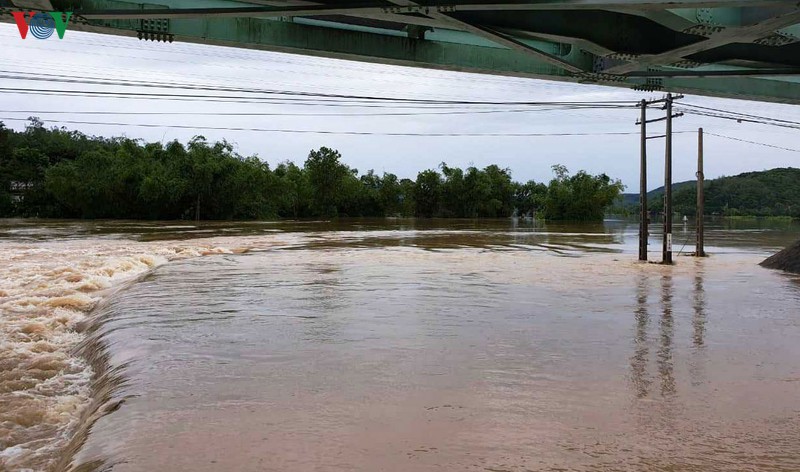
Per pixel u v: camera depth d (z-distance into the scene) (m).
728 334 9.81
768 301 13.52
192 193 63.41
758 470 4.61
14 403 6.57
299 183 80.12
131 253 23.28
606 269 20.28
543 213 86.38
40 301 12.83
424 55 13.97
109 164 63.53
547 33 12.24
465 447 5.00
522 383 6.89
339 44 13.30
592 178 82.62
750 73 14.99
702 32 11.55
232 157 66.62
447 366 7.59
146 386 6.57
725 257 26.42
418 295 13.55
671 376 7.29
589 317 11.20
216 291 13.77
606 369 7.57
